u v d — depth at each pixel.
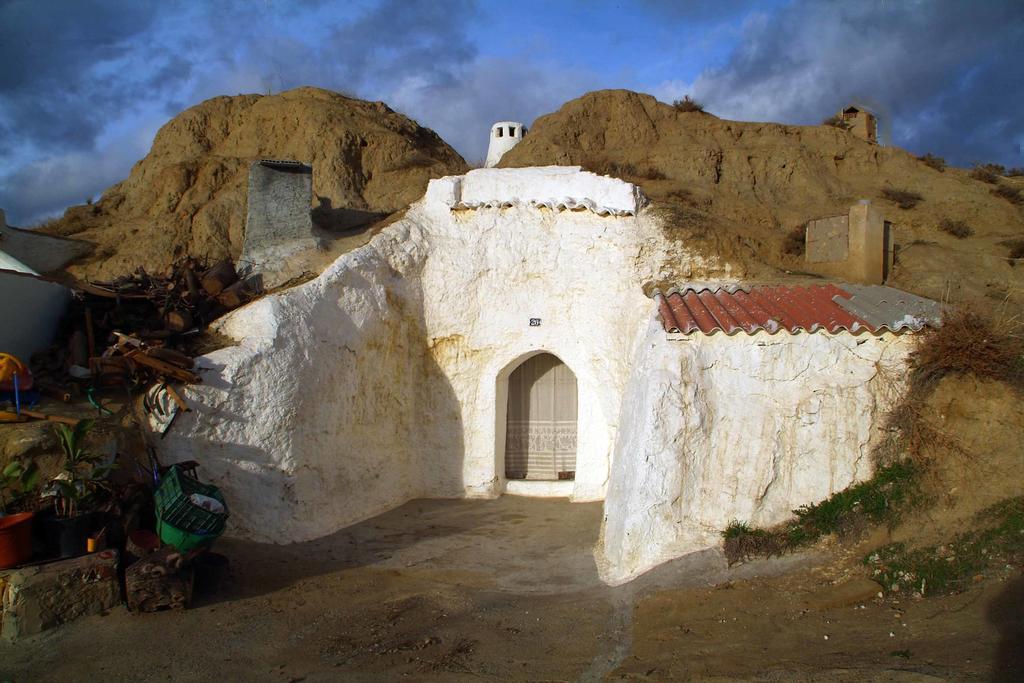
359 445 12.10
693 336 9.85
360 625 8.23
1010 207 21.97
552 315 13.36
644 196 13.92
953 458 8.59
